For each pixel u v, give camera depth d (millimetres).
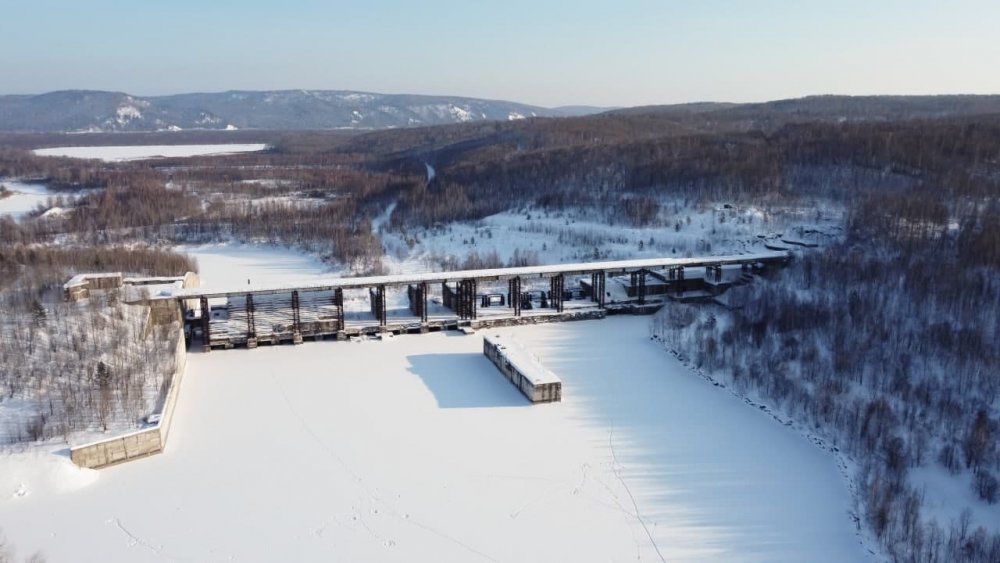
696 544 44875
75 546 44000
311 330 81812
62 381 60406
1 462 50219
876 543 44812
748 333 76875
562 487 51062
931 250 86562
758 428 60281
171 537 45031
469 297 87250
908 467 52125
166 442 57062
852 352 68750
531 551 44156
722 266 101750
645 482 51812
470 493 50250
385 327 83812
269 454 55375
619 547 44531
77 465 51375
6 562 41719
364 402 65000
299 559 43219
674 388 68625
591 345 80812
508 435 58594
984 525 46188
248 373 71875
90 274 84875
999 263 77875
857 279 84375
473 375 71750
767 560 43344
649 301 94438
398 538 45344
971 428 55156
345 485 51094
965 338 65500
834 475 52938
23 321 68938
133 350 67938
